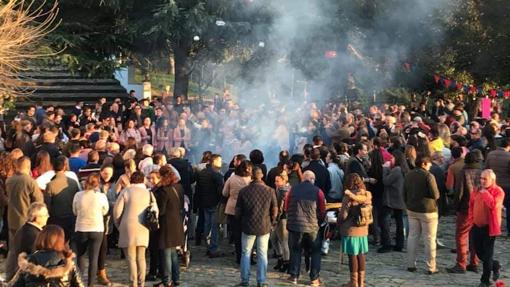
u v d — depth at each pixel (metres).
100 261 9.41
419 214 10.28
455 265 10.64
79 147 11.25
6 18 14.67
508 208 12.60
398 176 11.39
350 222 9.20
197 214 12.36
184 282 9.78
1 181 9.63
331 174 11.23
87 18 24.73
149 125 17.67
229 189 10.60
